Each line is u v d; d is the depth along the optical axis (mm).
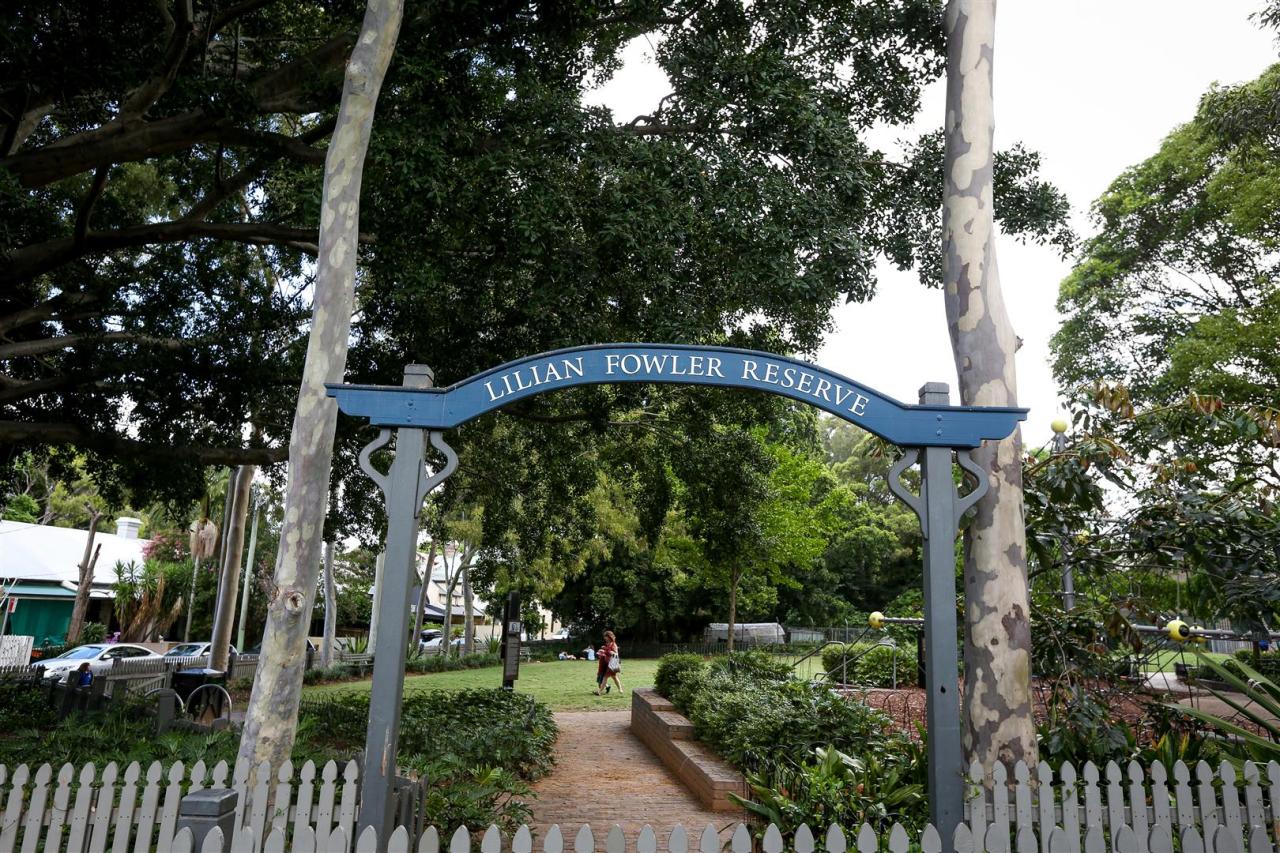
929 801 5000
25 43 8734
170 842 4328
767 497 15383
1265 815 4477
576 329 10086
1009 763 5742
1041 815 4395
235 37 10766
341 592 45719
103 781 4520
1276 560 7051
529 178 9023
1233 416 7316
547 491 17297
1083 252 25125
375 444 5375
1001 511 6090
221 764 4547
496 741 9641
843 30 10883
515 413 13414
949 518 5246
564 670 29328
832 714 8633
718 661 13891
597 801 9047
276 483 15680
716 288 10617
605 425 13422
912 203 11375
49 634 36469
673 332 9148
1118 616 7012
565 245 9188
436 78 8977
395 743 4938
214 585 40688
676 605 38906
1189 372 19000
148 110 10898
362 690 21391
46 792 4531
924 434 5332
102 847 4422
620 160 9141
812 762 7273
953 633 5059
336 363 6910
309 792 4562
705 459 14828
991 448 6168
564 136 9203
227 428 13016
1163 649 8570
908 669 16188
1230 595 7156
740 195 8977
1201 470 7785
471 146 9172
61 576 35719
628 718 16844
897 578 44656
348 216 7105
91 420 12641
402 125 8734
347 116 7211
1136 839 4227
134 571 37750
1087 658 7000
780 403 14359
